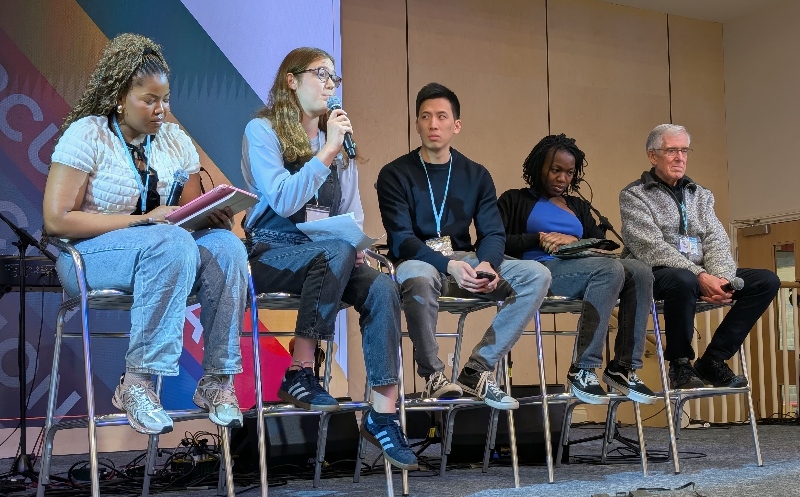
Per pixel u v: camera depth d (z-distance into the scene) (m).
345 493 2.53
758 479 2.62
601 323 2.76
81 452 4.08
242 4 4.47
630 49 6.83
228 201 2.08
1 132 4.07
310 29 4.59
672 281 3.06
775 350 6.11
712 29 7.20
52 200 2.05
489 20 6.28
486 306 2.78
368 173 5.71
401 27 5.93
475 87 6.17
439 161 2.93
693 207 3.44
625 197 3.44
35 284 3.35
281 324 4.48
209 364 2.09
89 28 4.25
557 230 3.21
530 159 3.36
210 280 2.10
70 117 2.21
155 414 1.94
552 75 6.47
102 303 2.17
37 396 4.05
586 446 3.99
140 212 2.23
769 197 6.83
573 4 6.63
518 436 3.24
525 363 6.04
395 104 5.86
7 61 4.11
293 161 2.42
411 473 3.05
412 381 5.61
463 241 2.91
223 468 2.63
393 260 2.79
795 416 5.83
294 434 3.01
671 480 2.65
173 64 4.32
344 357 4.54
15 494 2.74
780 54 6.79
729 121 7.18
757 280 3.18
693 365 3.27
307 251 2.24
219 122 4.38
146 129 2.20
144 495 2.55
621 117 6.72
